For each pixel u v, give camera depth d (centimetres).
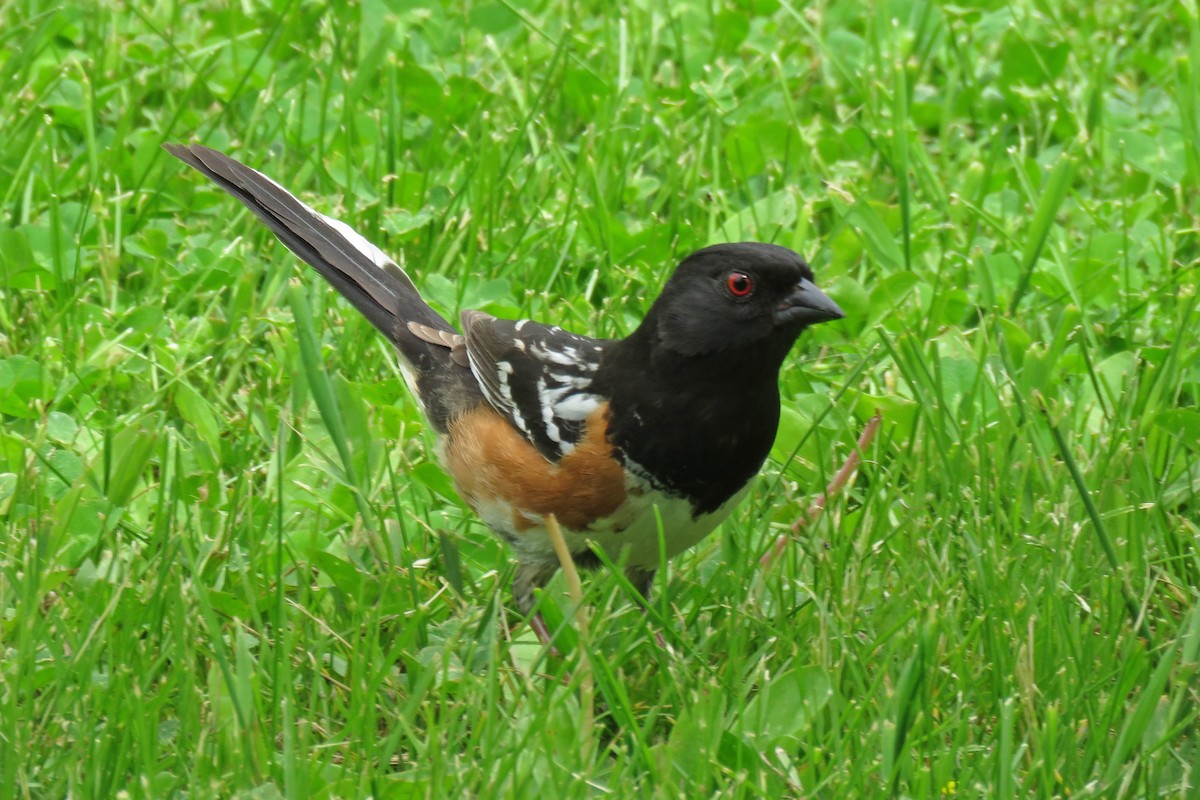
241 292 937
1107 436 862
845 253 1032
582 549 729
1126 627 721
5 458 809
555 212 1062
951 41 1242
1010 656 693
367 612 723
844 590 743
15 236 935
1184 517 823
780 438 849
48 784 608
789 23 1300
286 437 812
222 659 628
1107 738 657
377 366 934
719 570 755
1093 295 990
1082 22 1293
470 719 650
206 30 1223
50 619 663
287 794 590
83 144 1109
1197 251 1070
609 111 1134
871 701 662
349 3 1276
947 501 793
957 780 638
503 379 730
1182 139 1154
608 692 661
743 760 634
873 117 1135
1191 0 1296
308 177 1073
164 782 603
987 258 1017
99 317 918
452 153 1120
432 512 820
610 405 695
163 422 841
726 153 1130
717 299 680
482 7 1262
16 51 1156
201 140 1091
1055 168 992
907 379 831
